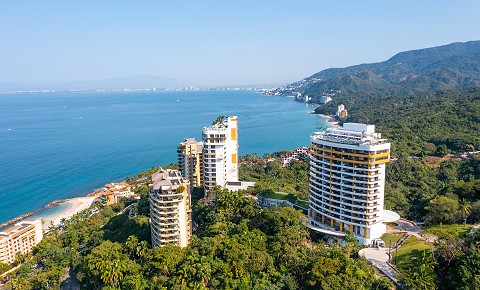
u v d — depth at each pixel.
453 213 165.50
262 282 126.62
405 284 116.38
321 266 121.25
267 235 157.38
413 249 139.25
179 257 146.00
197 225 196.75
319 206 173.38
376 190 157.25
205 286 129.38
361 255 140.12
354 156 157.25
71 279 180.75
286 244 141.50
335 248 138.25
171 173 184.12
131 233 194.38
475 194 187.62
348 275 119.50
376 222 158.75
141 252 162.88
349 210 160.25
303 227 161.12
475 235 130.75
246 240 146.75
